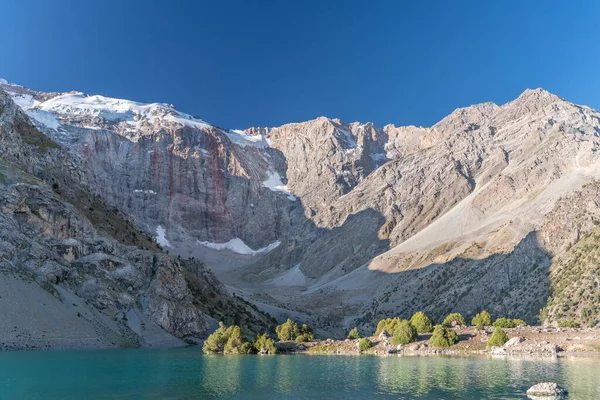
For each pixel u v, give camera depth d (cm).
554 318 14988
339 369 8919
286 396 6334
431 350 11425
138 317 16200
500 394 6019
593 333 11194
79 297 15325
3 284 13325
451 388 6494
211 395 6450
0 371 8606
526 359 9419
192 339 17200
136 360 10850
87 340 13650
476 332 12331
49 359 10606
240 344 12950
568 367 8100
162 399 6156
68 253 16162
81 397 6288
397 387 6744
